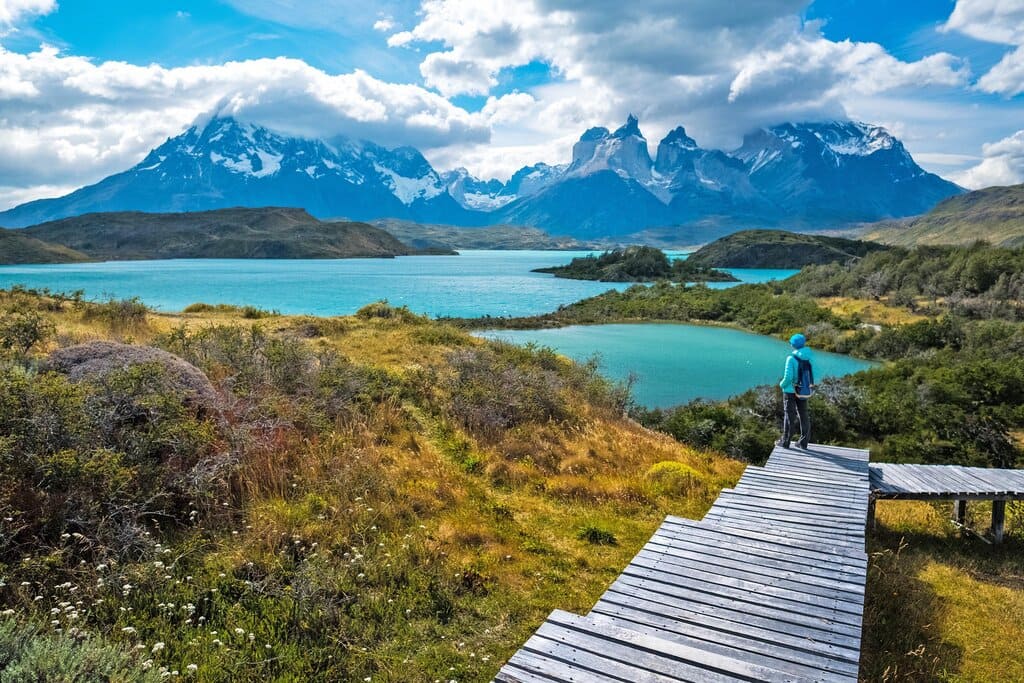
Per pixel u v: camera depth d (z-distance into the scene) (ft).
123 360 34.50
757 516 30.45
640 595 22.24
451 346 82.38
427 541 28.89
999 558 36.35
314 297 341.62
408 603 23.68
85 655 16.30
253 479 30.53
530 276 599.98
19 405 25.02
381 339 83.25
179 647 19.11
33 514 22.68
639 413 84.94
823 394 97.25
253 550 24.91
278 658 19.39
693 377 148.05
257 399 39.01
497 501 36.58
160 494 25.34
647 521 37.29
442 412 50.57
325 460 34.86
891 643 25.18
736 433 69.72
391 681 19.47
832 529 28.71
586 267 601.62
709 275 569.23
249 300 315.37
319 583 23.38
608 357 172.86
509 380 60.18
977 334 185.16
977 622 27.63
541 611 24.68
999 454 75.05
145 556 23.07
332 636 20.99
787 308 257.55
